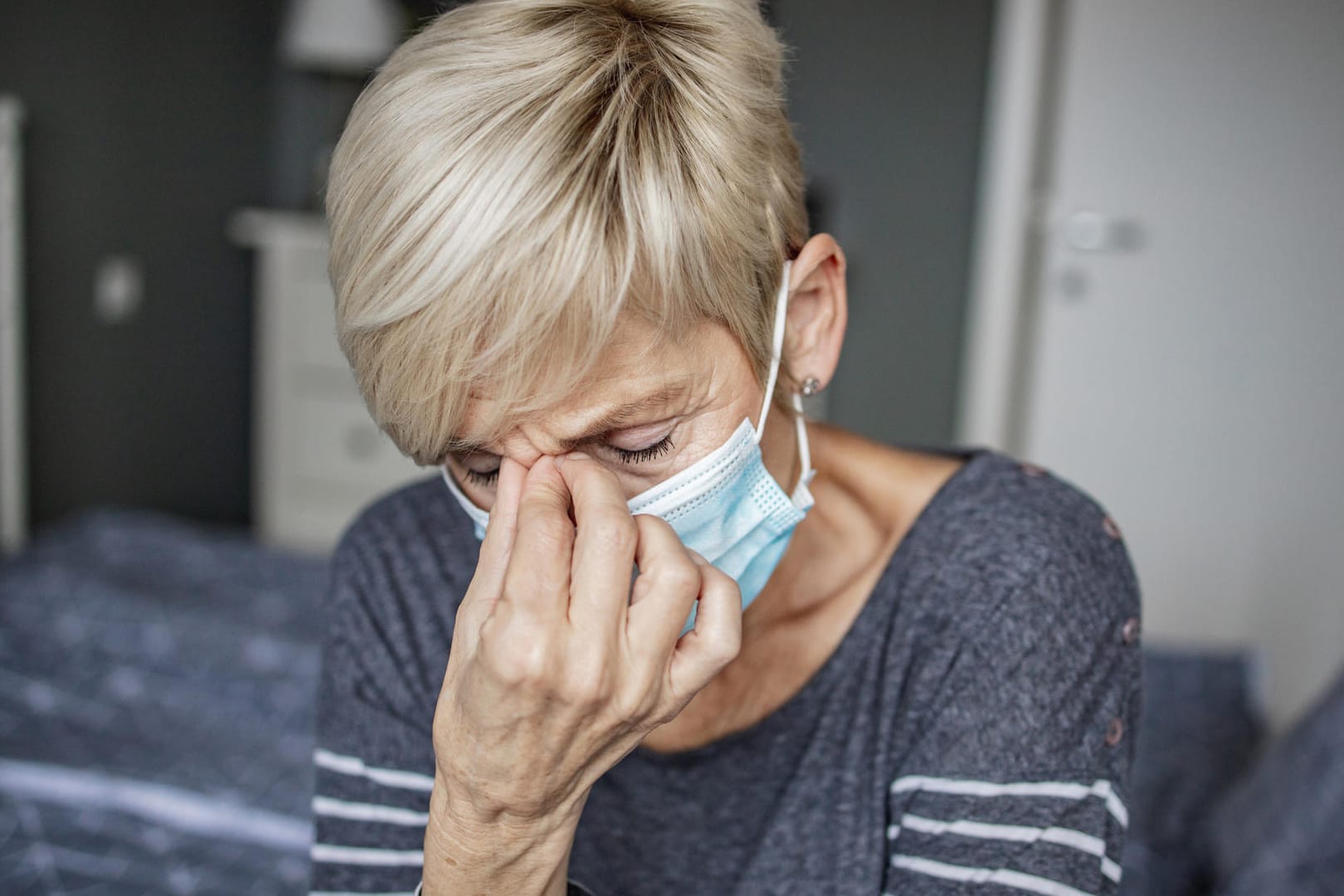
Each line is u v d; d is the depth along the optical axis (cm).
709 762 82
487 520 73
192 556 241
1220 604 344
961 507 82
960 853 75
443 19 64
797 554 83
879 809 80
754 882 81
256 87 423
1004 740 75
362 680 88
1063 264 345
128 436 375
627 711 57
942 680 78
